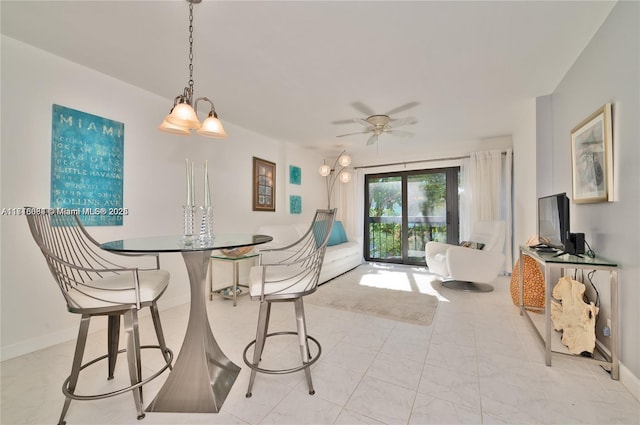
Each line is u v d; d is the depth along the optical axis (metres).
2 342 1.88
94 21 1.71
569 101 2.31
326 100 2.89
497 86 2.60
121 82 2.50
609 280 1.79
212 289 3.29
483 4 1.58
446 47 1.99
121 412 1.40
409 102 2.95
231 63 2.19
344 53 2.06
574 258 1.82
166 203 2.87
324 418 1.34
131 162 2.58
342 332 2.30
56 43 1.95
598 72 1.83
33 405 1.44
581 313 1.84
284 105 3.03
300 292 1.56
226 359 1.74
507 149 4.12
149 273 1.65
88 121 2.29
